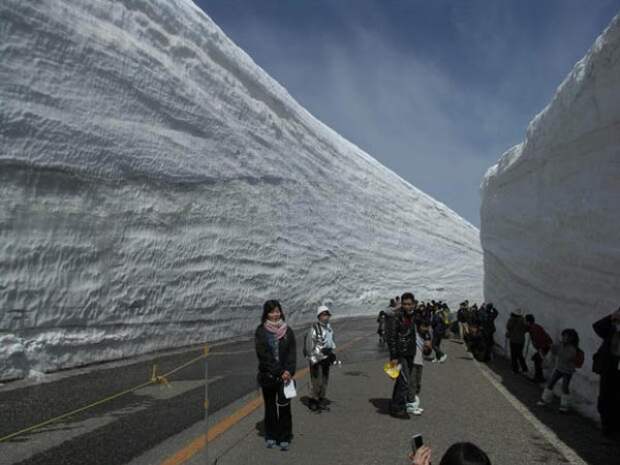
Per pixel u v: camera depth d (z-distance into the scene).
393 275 39.84
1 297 9.86
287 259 24.36
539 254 13.30
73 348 11.07
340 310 30.47
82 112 12.93
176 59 19.30
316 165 34.34
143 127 15.53
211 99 21.06
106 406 7.59
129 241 13.56
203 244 17.06
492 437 6.50
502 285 19.42
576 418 7.64
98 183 12.84
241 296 18.86
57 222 11.39
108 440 5.96
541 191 13.50
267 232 22.64
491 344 14.32
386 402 8.48
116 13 16.06
